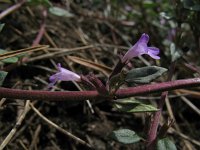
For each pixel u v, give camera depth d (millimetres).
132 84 119
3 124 127
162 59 153
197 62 176
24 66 145
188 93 150
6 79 141
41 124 131
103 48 170
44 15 169
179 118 152
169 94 152
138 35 126
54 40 166
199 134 147
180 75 166
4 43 154
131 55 107
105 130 137
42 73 147
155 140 111
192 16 145
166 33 187
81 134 133
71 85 145
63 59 154
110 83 107
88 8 198
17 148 122
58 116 136
